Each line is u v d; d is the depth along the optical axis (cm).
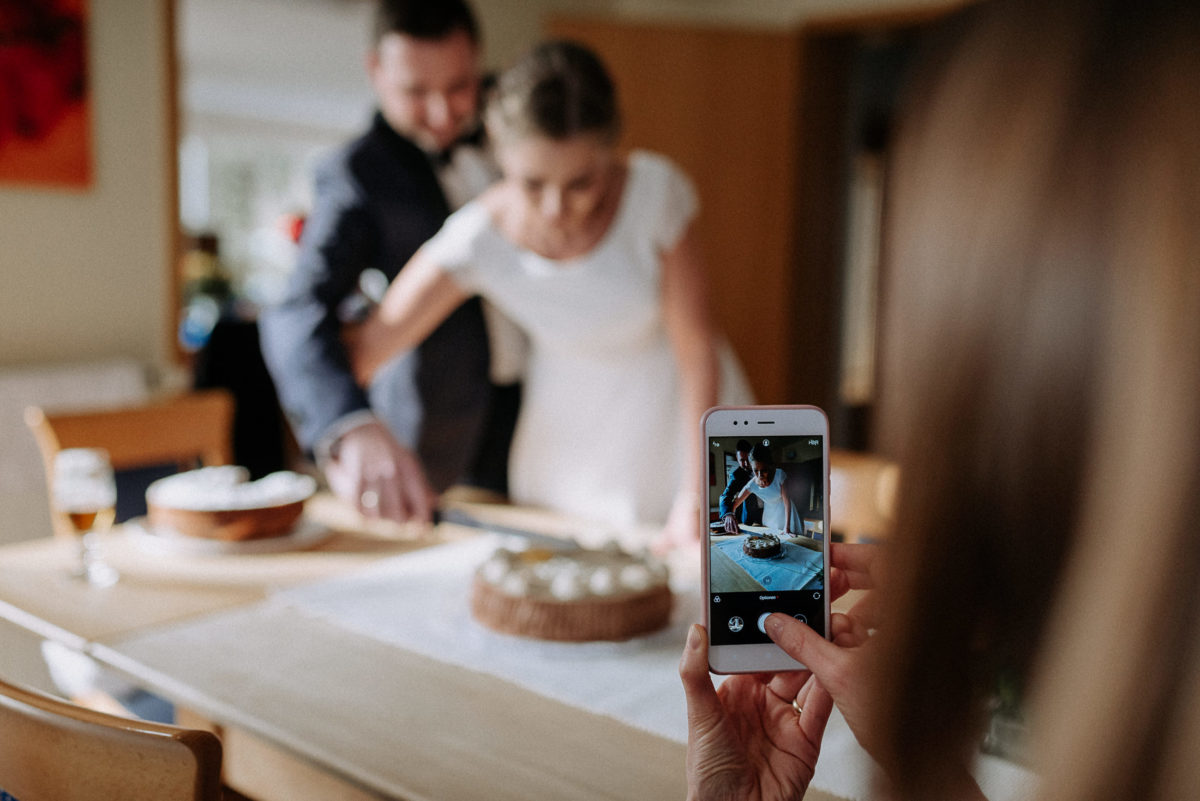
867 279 554
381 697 98
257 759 96
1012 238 36
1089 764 35
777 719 67
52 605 124
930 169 39
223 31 542
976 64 38
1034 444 36
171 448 204
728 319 411
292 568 141
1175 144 33
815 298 457
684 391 180
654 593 114
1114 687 34
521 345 195
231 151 746
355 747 87
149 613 122
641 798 80
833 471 170
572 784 82
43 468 288
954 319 37
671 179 172
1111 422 34
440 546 152
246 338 324
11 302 301
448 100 175
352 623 118
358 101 734
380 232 180
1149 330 33
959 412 37
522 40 441
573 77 142
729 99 402
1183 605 33
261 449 329
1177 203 33
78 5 304
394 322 169
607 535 161
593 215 166
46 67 299
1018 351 36
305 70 652
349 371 160
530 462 190
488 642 112
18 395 284
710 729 62
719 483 70
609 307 170
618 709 96
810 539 70
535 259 168
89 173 313
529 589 114
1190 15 34
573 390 183
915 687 41
